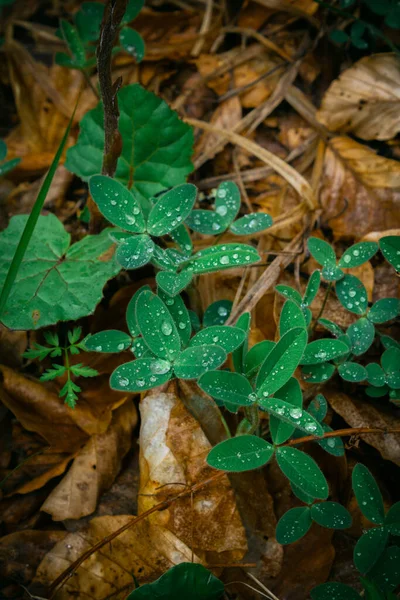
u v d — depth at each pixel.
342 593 0.31
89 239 0.38
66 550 0.34
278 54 0.45
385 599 0.31
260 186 0.43
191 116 0.45
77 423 0.37
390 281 0.39
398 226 0.41
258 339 0.38
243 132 0.44
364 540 0.32
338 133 0.43
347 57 0.45
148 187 0.41
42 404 0.37
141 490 0.34
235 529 0.33
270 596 0.33
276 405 0.31
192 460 0.34
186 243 0.36
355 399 0.36
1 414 0.38
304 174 0.43
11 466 0.37
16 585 0.34
